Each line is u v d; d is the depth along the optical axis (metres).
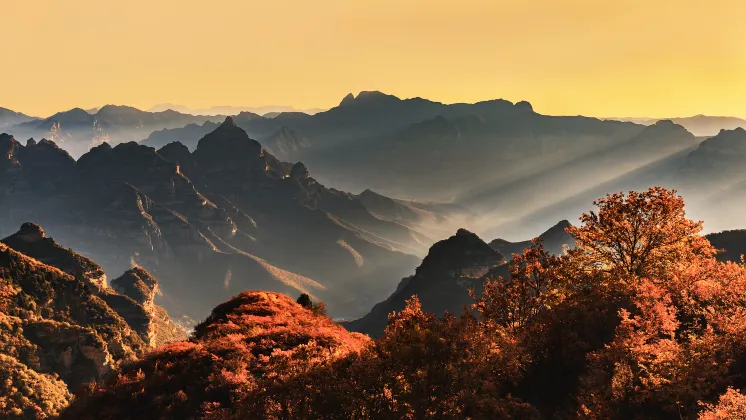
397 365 22.22
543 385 25.42
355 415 21.14
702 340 23.69
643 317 25.98
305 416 21.36
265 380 23.81
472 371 23.30
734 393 19.20
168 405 28.20
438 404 21.41
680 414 20.64
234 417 23.44
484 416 21.70
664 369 22.62
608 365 24.81
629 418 21.83
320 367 23.23
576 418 22.66
